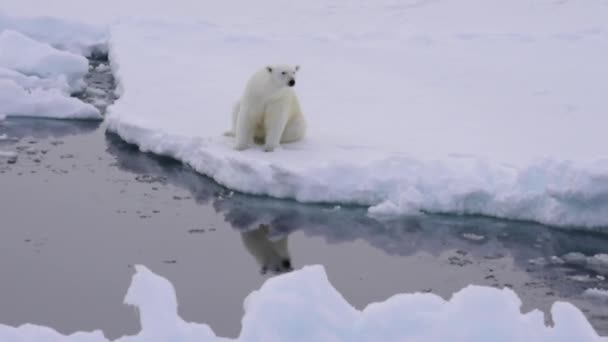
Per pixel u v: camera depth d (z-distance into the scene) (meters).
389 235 12.29
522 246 11.93
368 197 13.51
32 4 33.72
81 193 13.55
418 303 6.75
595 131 17.02
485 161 13.88
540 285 10.45
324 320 6.55
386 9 36.09
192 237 11.79
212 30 29.55
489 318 6.48
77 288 9.77
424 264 11.17
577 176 12.43
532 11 34.34
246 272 10.55
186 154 15.41
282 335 6.48
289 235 12.10
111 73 24.50
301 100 19.66
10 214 12.34
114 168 15.04
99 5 34.91
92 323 8.85
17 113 18.75
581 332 6.48
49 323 8.82
